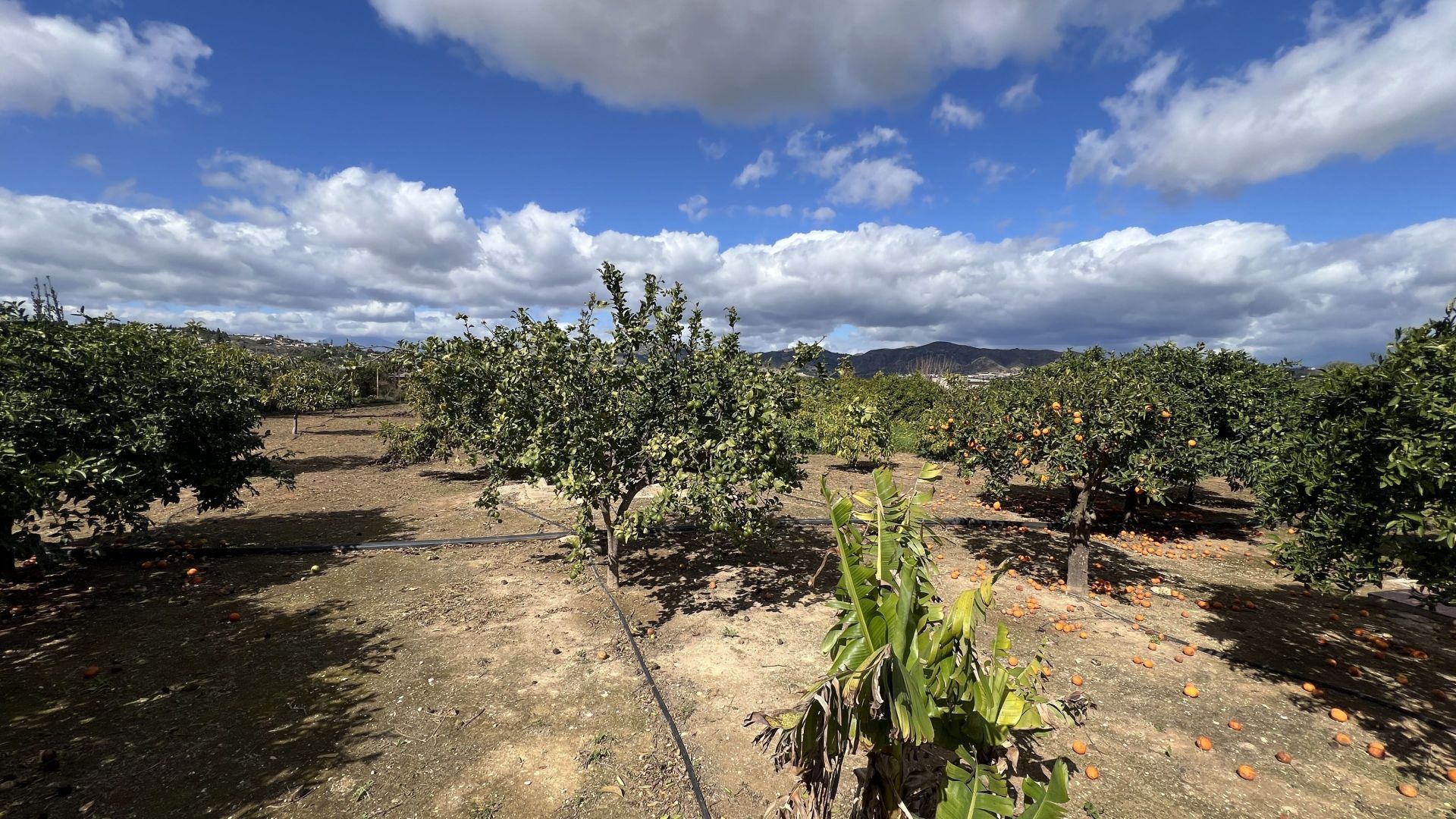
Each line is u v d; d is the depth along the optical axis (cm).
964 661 309
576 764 414
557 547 925
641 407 681
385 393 4053
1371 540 420
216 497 835
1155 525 1123
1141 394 679
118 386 711
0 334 630
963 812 241
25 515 593
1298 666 572
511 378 689
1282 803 387
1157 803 385
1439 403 366
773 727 280
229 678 520
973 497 1357
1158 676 551
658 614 677
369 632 617
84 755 411
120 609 657
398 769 405
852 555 300
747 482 658
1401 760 432
